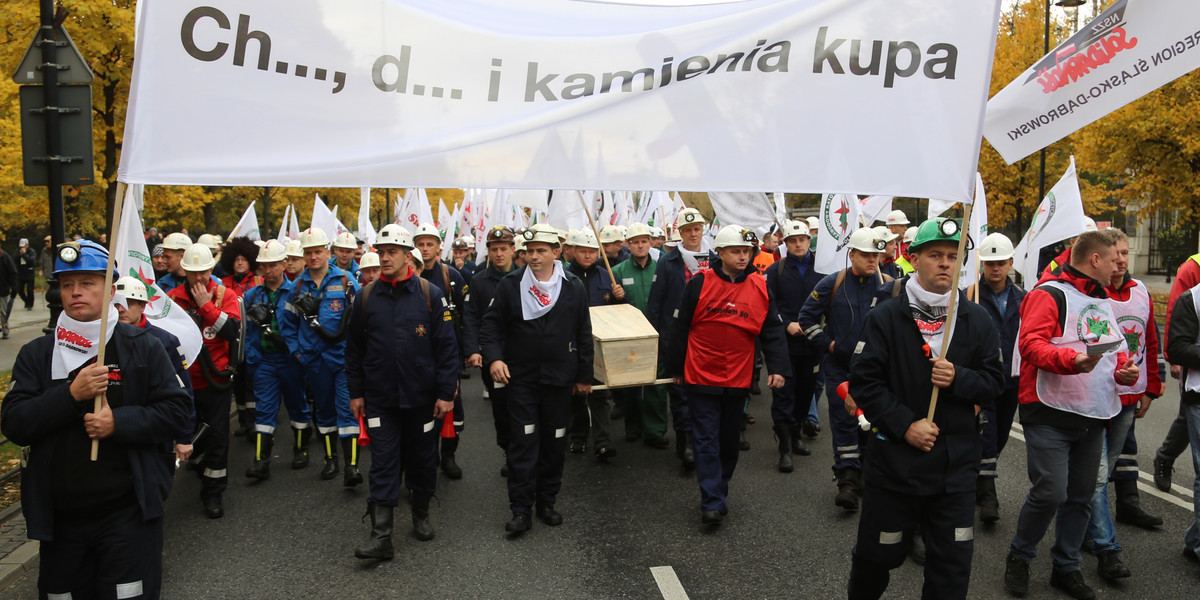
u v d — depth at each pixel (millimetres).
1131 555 4914
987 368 3445
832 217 8188
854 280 6305
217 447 5836
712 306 5484
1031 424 4340
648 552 5086
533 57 3400
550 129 3416
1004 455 7145
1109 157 17000
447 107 3350
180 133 3105
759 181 3525
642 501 6098
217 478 5844
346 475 6520
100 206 13297
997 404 5773
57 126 6199
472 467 7059
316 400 6664
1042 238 6707
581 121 3439
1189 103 14961
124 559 3211
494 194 15086
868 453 3537
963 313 3475
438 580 4703
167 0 3074
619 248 9859
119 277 4168
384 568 4895
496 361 5336
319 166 3219
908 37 3502
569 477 6750
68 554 3191
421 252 8438
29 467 3160
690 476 6730
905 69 3510
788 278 7918
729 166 3516
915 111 3521
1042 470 4285
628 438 8039
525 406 5414
